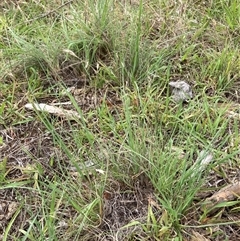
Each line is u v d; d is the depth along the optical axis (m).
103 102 0.72
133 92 0.72
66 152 0.62
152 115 0.70
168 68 0.75
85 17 0.80
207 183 0.62
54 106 0.72
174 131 0.67
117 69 0.75
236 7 0.86
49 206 0.60
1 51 0.79
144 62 0.76
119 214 0.60
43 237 0.56
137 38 0.75
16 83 0.76
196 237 0.57
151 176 0.61
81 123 0.69
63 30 0.79
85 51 0.77
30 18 0.87
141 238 0.57
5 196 0.63
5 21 0.85
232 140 0.67
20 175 0.65
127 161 0.62
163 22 0.83
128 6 0.82
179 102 0.72
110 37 0.78
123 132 0.68
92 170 0.62
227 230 0.58
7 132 0.70
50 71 0.77
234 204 0.59
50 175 0.64
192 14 0.85
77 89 0.75
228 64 0.75
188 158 0.64
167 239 0.57
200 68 0.78
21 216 0.60
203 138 0.67
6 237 0.57
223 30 0.82
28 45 0.77
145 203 0.61
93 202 0.58
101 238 0.58
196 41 0.81
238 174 0.63
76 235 0.57
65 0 0.87
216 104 0.71
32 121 0.71
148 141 0.63
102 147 0.64
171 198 0.59
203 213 0.59
